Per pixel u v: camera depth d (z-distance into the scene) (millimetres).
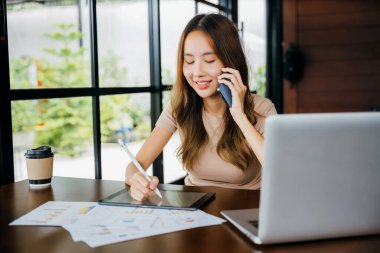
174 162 3270
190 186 1545
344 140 954
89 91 2344
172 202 1311
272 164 940
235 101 1578
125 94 2684
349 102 4617
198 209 1263
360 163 970
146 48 2916
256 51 4676
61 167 2326
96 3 2393
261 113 1784
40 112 2055
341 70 4609
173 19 3141
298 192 961
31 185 1561
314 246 993
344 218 997
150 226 1124
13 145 1876
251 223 1098
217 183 1752
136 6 2781
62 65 2352
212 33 1641
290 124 928
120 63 2645
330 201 980
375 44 4480
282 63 4922
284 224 972
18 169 1928
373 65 4504
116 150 2621
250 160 1693
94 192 1484
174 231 1090
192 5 3396
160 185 1567
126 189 1513
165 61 3068
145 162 1763
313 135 939
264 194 958
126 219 1182
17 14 2029
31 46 2141
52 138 2182
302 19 4684
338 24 4570
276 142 932
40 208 1296
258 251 966
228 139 1686
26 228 1130
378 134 962
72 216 1215
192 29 1677
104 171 2510
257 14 4664
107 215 1220
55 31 2336
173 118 1829
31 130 2006
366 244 1002
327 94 4676
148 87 2926
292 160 942
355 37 4535
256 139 1538
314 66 4688
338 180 971
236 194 1425
